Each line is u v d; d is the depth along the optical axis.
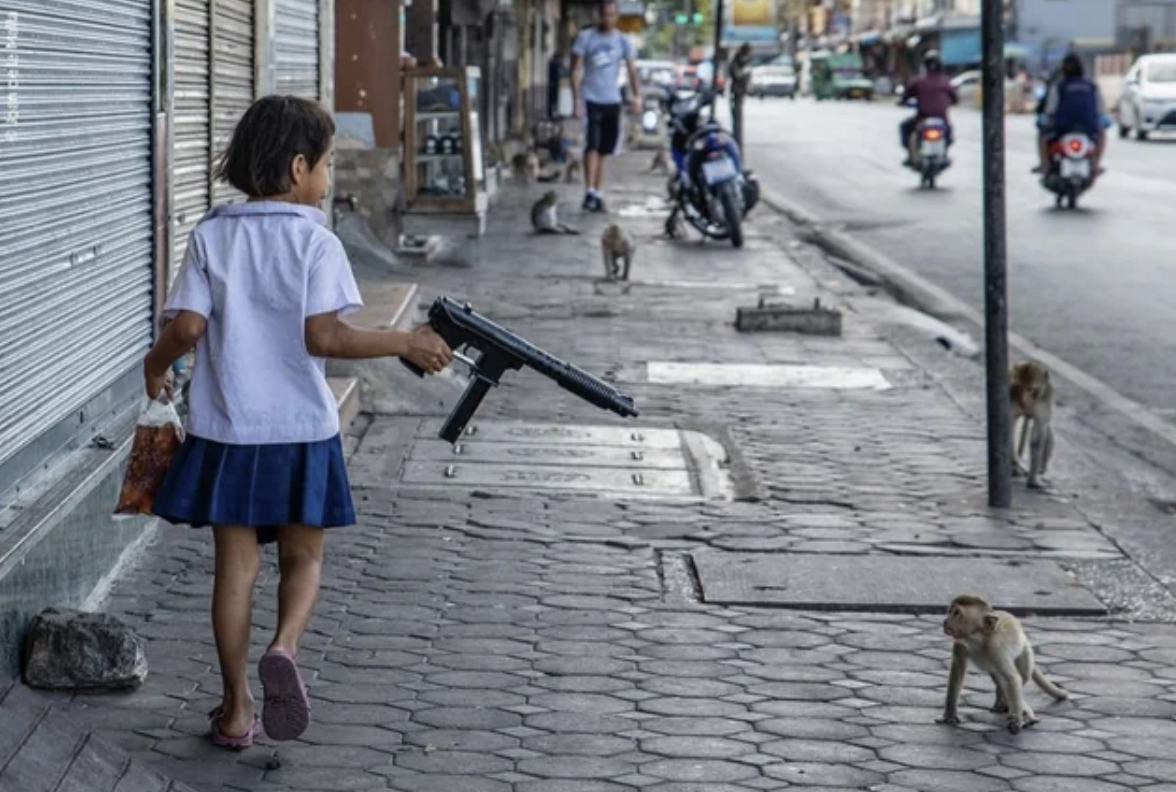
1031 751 7.29
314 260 6.76
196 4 11.27
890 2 133.12
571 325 18.25
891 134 62.00
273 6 13.73
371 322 14.85
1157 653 8.60
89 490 8.18
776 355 16.86
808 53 141.25
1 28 7.30
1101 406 15.55
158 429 6.88
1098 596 9.51
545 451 12.48
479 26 36.00
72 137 8.36
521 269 22.62
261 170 6.84
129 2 9.31
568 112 51.72
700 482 11.85
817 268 23.94
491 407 13.88
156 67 9.75
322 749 7.09
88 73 8.61
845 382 15.65
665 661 8.30
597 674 8.09
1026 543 10.53
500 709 7.61
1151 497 12.27
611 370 15.78
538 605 9.08
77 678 7.48
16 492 7.73
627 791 6.79
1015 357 17.77
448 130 22.11
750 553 10.11
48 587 7.84
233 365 6.74
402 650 8.30
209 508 6.75
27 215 7.71
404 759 7.03
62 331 8.29
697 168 26.33
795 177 41.72
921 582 9.57
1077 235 27.88
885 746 7.31
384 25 22.14
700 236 27.66
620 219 30.05
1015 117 79.00
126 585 8.98
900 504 11.42
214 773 6.81
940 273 24.19
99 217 8.86
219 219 6.82
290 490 6.78
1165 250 25.95
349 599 9.02
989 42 10.97
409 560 9.74
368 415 13.44
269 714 6.64
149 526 9.70
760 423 13.84
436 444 12.53
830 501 11.44
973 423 14.04
